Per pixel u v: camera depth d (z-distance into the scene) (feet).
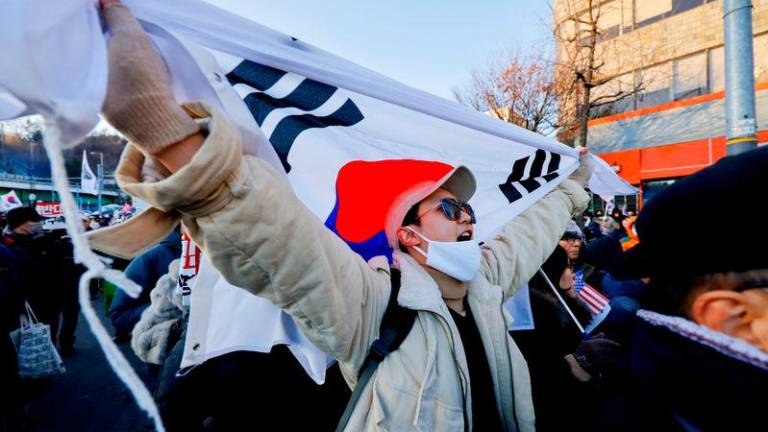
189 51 2.69
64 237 16.11
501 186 6.52
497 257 5.44
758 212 1.85
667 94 34.73
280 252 2.54
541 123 34.88
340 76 3.54
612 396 2.63
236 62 3.96
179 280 6.22
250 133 2.75
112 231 2.23
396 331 3.78
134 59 1.98
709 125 30.53
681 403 2.03
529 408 4.09
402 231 4.51
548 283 7.48
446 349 3.78
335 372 7.01
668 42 34.55
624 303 6.03
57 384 12.64
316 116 4.55
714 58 32.27
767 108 28.32
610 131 36.76
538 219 6.13
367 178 4.94
